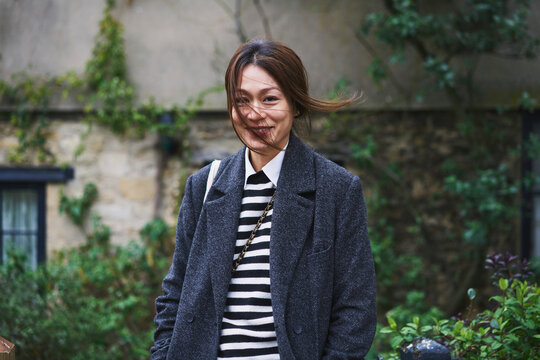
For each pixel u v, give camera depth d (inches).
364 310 58.0
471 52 199.6
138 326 213.2
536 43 190.2
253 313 58.3
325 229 59.6
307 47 214.2
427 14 201.9
